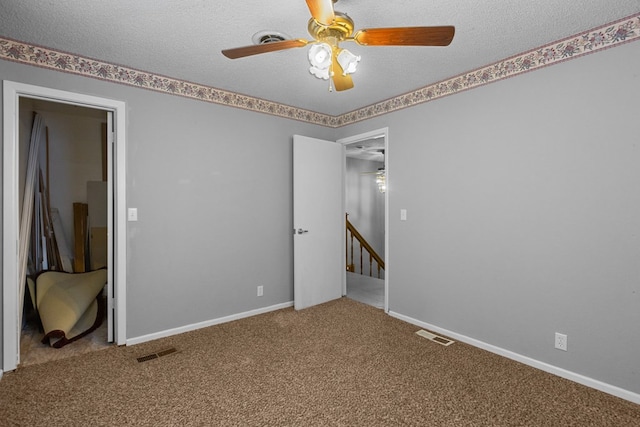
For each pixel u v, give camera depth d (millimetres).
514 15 1887
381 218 7727
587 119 2070
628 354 1928
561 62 2176
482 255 2625
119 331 2633
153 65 2592
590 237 2064
